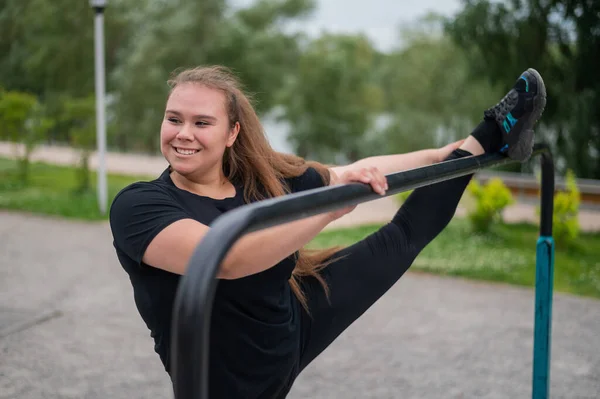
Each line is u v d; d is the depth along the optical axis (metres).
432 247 8.61
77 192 12.95
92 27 35.22
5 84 37.62
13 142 14.40
